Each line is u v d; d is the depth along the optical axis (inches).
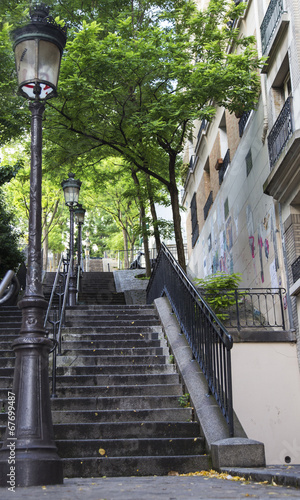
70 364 324.8
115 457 219.3
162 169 693.3
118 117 509.7
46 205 1261.1
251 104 493.4
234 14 519.2
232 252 602.5
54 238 1684.3
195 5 560.4
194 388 275.9
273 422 367.6
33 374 183.2
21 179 792.3
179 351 321.1
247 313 469.4
